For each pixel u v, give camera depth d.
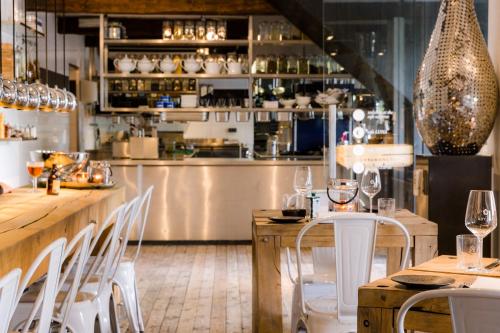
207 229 9.27
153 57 10.00
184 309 5.74
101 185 6.04
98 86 11.80
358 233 3.65
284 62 9.95
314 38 9.52
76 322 3.81
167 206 9.23
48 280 2.80
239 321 5.38
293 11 8.95
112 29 9.87
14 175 8.26
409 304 2.25
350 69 7.25
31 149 8.94
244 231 9.29
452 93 4.80
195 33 9.98
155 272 7.28
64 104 5.76
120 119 10.76
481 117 4.80
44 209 4.53
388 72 7.26
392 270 4.89
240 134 11.71
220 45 10.35
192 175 9.24
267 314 4.29
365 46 7.28
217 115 10.19
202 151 11.72
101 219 5.23
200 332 5.08
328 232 4.21
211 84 11.23
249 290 6.43
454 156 4.81
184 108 9.88
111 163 9.13
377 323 2.72
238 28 10.59
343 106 7.19
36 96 5.09
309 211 4.51
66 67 10.76
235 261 7.93
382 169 7.02
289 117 10.20
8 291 2.22
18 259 3.19
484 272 2.98
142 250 8.70
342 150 7.10
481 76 4.79
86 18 10.58
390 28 7.28
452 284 2.74
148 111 9.88
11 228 3.67
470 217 3.09
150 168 9.20
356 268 3.66
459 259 3.09
